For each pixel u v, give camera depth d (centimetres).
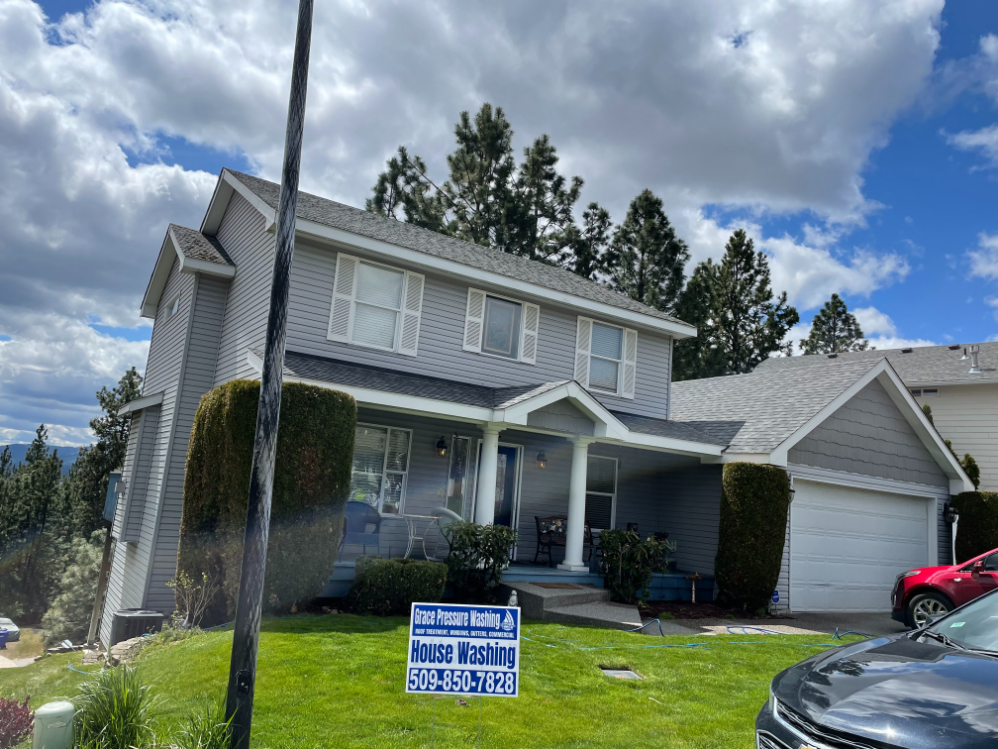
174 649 766
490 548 1150
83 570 2216
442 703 593
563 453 1587
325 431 984
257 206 1311
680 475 1641
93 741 466
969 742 307
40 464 3203
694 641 948
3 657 2073
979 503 1662
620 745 534
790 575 1412
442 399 1201
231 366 1356
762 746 395
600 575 1337
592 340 1636
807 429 1420
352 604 1009
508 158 3412
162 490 1322
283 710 555
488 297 1491
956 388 2394
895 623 1345
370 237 1298
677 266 3372
